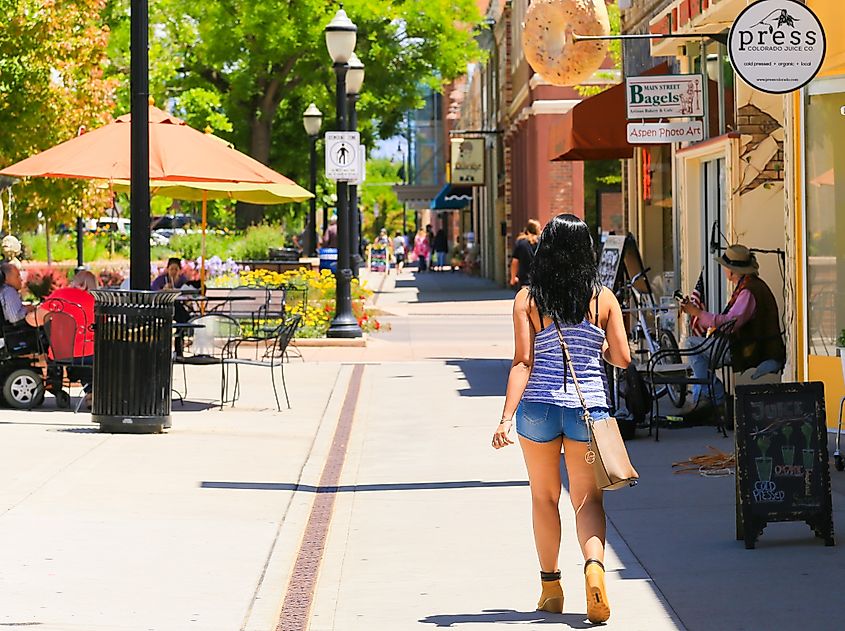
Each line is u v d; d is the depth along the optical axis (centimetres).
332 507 1564
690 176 2762
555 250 1084
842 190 1922
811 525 1292
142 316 2066
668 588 1152
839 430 1684
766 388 1291
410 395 2633
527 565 1264
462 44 7075
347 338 3747
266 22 6612
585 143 2947
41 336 2362
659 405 2362
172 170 2280
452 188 10531
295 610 1127
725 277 2597
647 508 1489
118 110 6444
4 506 1498
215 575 1230
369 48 6875
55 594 1148
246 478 1717
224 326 3584
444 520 1476
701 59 2681
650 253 3312
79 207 3794
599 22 2667
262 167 2494
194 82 7081
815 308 1927
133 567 1249
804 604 1088
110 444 1950
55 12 3597
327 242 5688
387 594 1177
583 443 1063
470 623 1075
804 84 1645
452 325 4559
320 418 2302
